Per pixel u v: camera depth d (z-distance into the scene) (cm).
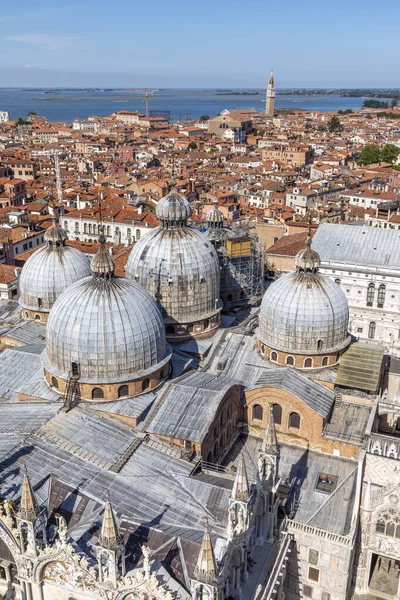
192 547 4703
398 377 8106
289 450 6881
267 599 4828
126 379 6228
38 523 4572
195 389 6500
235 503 4691
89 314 6131
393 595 6319
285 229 14788
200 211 19038
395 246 11131
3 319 8856
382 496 5972
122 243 16588
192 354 7762
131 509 5191
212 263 7962
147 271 7712
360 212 17775
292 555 6041
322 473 6562
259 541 5488
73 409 6212
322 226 12038
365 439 6047
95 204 18438
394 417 7112
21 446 5616
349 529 5919
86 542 4728
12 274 10344
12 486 5138
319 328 7088
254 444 7094
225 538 4794
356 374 7094
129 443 5931
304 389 6931
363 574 6306
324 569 5934
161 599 4138
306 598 6134
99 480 5425
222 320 8856
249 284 9650
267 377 7100
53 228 8444
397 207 16050
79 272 8444
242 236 9712
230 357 7669
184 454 5903
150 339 6372
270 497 5491
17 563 4672
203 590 3984
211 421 6097
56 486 5269
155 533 4838
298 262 7288
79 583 4456
